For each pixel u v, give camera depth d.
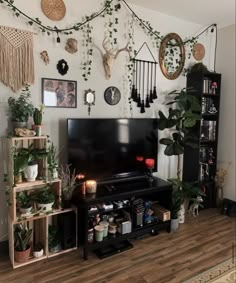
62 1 2.45
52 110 2.50
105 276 2.08
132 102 3.00
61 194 2.35
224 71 3.63
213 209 3.62
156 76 3.17
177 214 2.95
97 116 2.77
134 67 2.97
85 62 2.64
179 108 3.19
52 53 2.45
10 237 2.21
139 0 2.78
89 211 2.35
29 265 2.21
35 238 2.41
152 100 3.16
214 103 3.57
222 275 2.12
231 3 2.83
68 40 2.51
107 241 2.42
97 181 2.67
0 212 2.34
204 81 3.37
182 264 2.27
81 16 2.57
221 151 3.72
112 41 2.78
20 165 2.04
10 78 2.24
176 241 2.68
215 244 2.62
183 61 3.37
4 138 2.29
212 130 3.56
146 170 2.98
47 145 2.35
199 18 3.29
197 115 3.03
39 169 2.30
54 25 2.43
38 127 2.19
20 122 2.20
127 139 2.82
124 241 2.62
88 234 2.34
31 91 2.37
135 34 2.94
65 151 2.61
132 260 2.32
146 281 2.03
